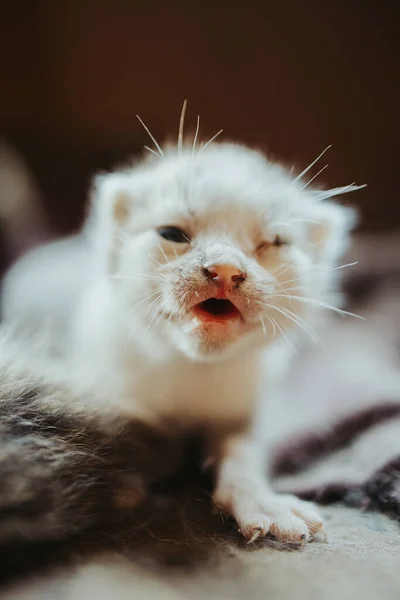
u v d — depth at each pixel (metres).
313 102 0.30
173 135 0.30
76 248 0.24
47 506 0.12
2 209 0.25
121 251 0.16
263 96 0.30
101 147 0.30
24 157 0.29
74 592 0.11
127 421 0.14
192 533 0.13
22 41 0.29
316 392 0.19
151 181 0.16
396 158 0.30
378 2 0.30
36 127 0.29
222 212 0.15
